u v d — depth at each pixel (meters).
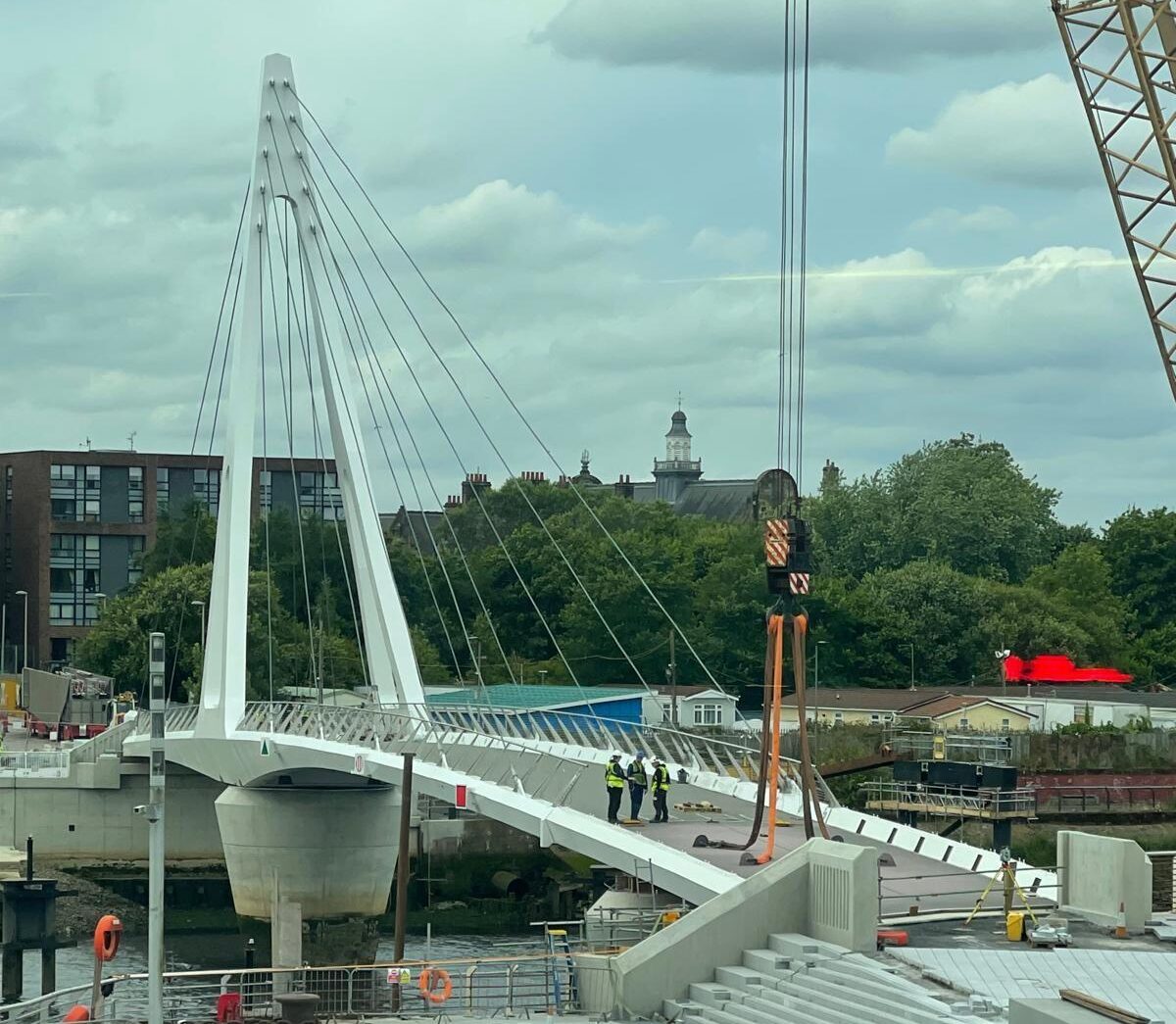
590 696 119.94
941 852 51.69
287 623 142.62
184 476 193.50
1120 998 36.22
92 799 117.12
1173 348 47.00
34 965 81.38
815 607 141.25
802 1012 37.44
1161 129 46.53
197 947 88.62
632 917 53.78
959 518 172.00
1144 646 154.00
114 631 155.75
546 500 185.38
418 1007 44.44
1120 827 112.38
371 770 75.31
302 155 99.25
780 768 61.81
